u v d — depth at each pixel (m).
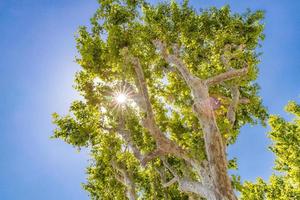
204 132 14.38
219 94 18.80
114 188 23.75
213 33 19.89
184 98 18.91
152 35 18.20
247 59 17.72
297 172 21.95
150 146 21.00
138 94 17.17
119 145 21.67
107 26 18.38
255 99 20.98
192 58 20.05
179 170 22.97
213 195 13.58
